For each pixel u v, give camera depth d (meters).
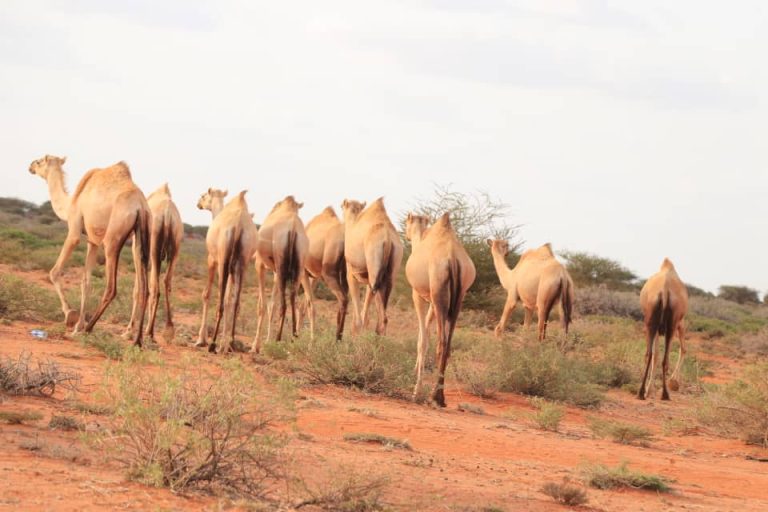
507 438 36.22
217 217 51.72
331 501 21.27
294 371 45.12
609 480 28.69
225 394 22.12
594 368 62.06
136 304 50.91
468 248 98.19
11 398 29.39
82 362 39.47
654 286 57.53
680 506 26.55
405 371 44.44
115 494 19.44
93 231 47.47
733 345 105.88
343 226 55.47
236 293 49.59
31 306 55.62
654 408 53.78
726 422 43.12
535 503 24.56
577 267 167.25
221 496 20.55
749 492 30.22
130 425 21.16
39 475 20.17
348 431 32.75
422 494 23.66
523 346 54.75
